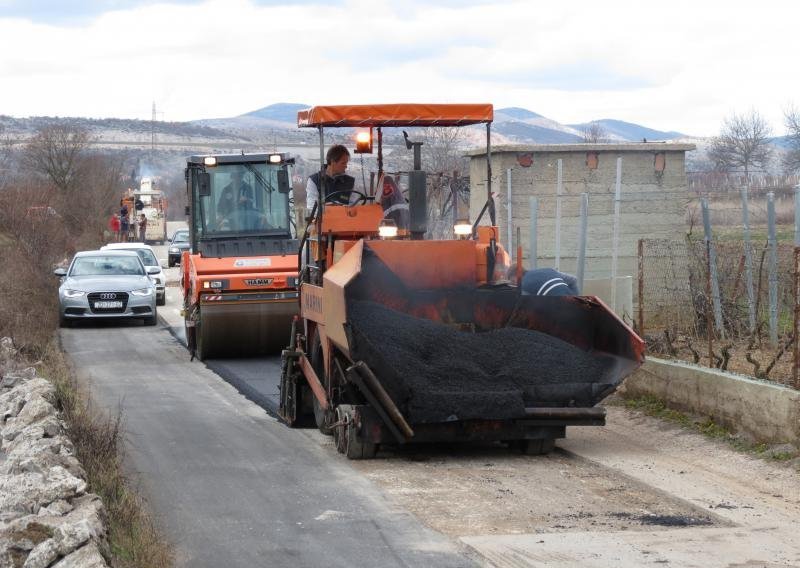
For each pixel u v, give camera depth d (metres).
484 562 7.14
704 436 11.07
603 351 10.79
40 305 25.53
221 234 19.20
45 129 64.69
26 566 6.36
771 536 7.71
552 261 19.62
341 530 7.98
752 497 8.83
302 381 12.46
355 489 9.24
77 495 7.63
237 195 19.28
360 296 10.75
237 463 10.34
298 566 7.15
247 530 8.02
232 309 18.14
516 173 19.52
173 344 21.86
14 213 33.62
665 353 14.09
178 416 13.13
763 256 14.45
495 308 10.93
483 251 10.98
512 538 7.66
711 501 8.70
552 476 9.72
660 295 17.12
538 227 19.56
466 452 10.84
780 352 11.55
